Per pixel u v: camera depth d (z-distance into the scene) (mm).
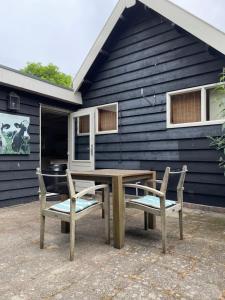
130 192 5008
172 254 2295
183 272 1952
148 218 3064
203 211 3979
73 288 1744
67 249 2439
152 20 4742
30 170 4809
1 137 4289
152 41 4746
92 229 3092
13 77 4324
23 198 4660
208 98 4160
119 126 5266
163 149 4570
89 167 5621
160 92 4625
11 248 2475
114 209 2492
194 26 3879
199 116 4227
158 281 1823
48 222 3395
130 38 5074
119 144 5262
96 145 5699
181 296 1634
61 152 8266
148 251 2371
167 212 2412
